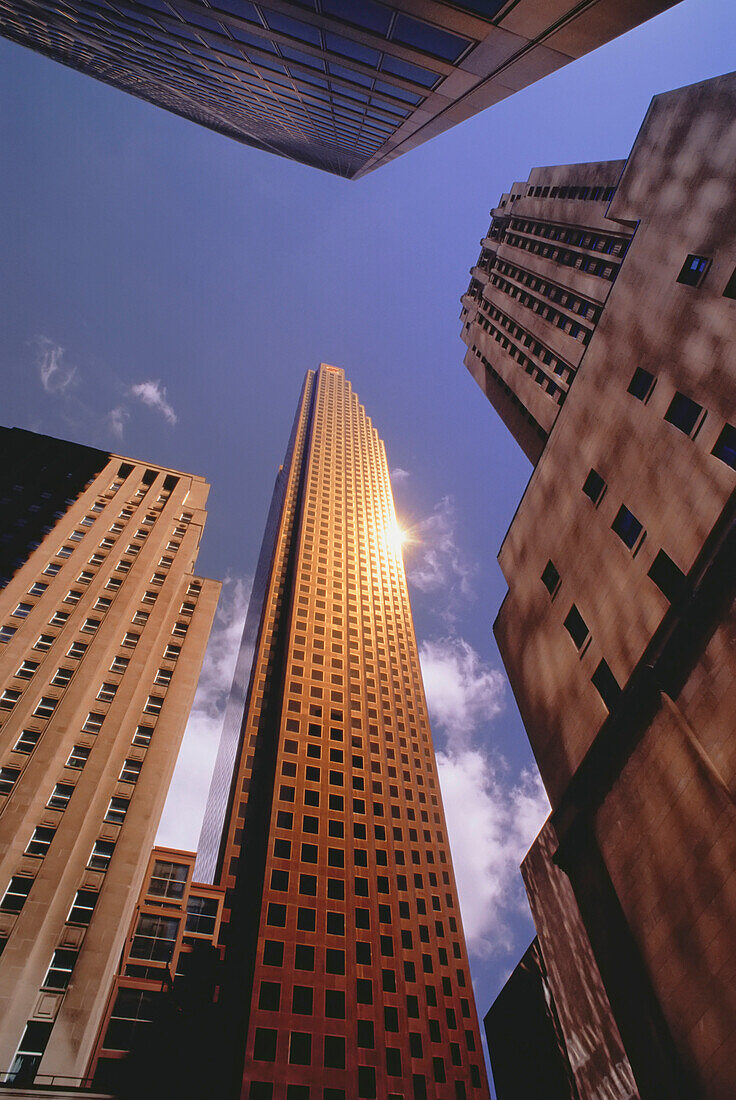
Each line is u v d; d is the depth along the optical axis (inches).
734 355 850.1
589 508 1152.8
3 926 1168.2
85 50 1337.4
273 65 866.8
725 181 943.0
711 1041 655.8
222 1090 1705.2
